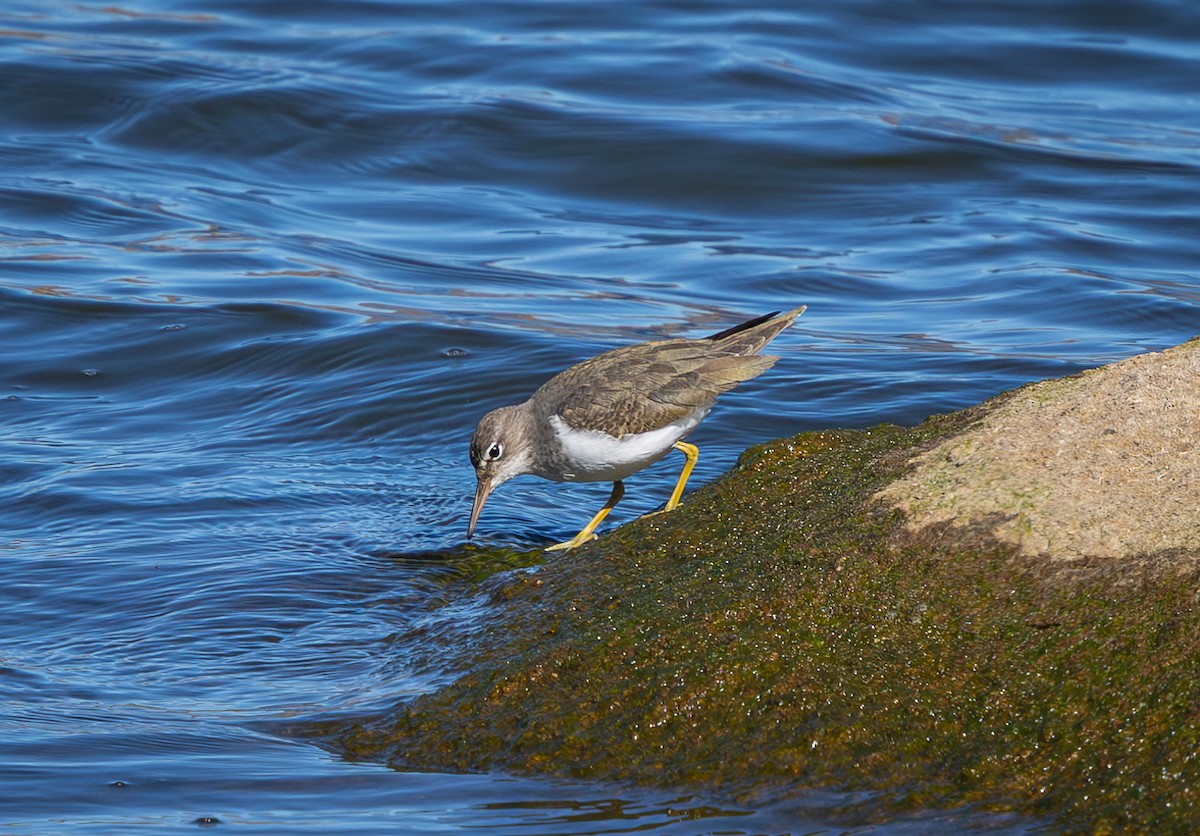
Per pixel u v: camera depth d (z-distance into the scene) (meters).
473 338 18.23
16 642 10.91
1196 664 8.21
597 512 13.63
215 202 22.84
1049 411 10.56
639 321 19.06
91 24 29.44
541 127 25.06
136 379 17.17
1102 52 28.25
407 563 12.35
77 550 12.57
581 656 9.48
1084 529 9.31
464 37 28.80
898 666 8.88
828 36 28.95
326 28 29.38
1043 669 8.59
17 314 18.66
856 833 7.95
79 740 9.31
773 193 23.34
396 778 8.84
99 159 23.95
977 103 26.36
